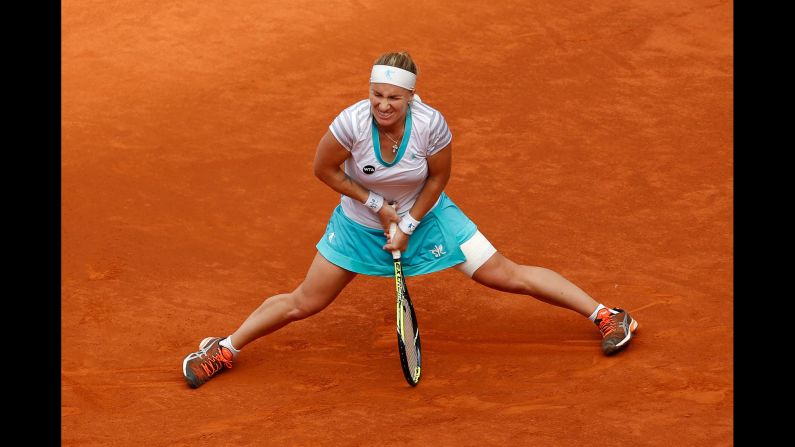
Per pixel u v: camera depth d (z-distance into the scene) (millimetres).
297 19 46562
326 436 19672
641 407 20141
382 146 20094
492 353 22766
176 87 40312
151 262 27484
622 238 27906
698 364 21594
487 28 45562
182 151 34688
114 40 44750
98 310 25031
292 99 39062
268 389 21672
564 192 30922
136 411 20844
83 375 22234
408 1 48406
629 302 24438
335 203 30953
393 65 19047
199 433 19953
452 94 38969
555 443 19016
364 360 22812
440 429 19734
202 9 47562
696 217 28906
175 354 23172
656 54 42500
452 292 25625
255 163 33719
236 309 25172
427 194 20750
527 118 36625
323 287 21469
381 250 21266
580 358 22266
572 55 42594
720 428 19234
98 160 33969
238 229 29359
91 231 29125
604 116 36625
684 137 34688
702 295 24641
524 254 27250
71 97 39281
